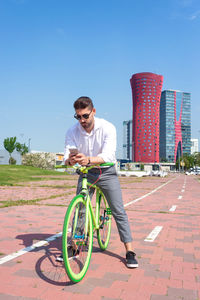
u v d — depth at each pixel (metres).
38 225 5.59
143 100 183.50
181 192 14.47
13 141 64.31
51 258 3.55
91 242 3.15
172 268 3.31
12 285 2.74
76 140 3.45
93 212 3.35
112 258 3.63
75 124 3.48
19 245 4.13
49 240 4.41
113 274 3.08
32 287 2.70
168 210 7.98
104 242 4.00
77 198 2.89
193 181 29.75
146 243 4.42
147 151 182.00
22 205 8.43
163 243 4.43
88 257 3.06
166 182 25.75
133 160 186.38
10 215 6.65
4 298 2.46
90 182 3.38
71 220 2.87
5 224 5.63
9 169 35.81
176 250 4.06
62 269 3.18
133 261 3.29
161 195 12.58
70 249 2.80
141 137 182.88
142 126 183.00
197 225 5.90
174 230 5.39
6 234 4.80
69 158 2.95
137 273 3.12
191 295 2.60
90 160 2.98
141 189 16.06
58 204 8.77
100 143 3.33
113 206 3.43
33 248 3.97
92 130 3.32
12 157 65.06
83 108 3.11
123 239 3.42
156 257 3.72
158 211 7.73
